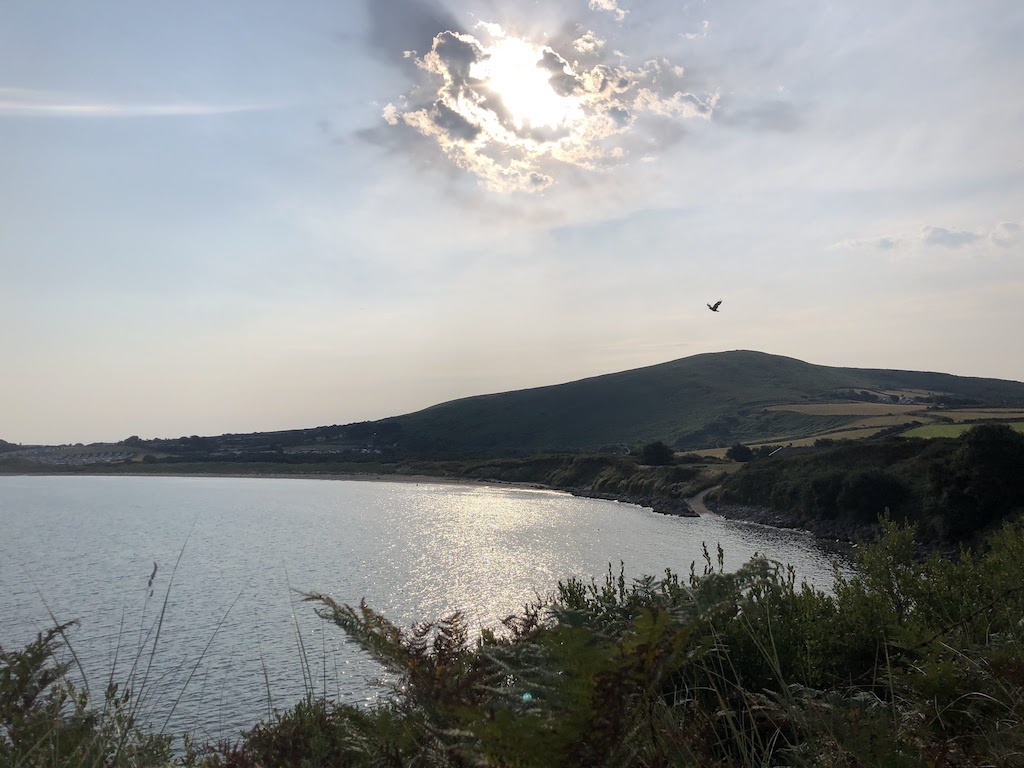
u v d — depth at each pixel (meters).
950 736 2.94
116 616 26.30
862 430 133.62
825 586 19.28
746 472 87.50
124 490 141.75
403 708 2.25
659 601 1.95
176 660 18.80
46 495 125.75
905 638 4.21
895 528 6.87
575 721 1.63
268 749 3.01
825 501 65.81
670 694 3.41
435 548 55.03
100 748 3.31
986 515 48.91
